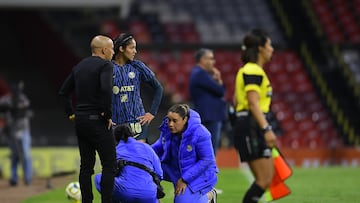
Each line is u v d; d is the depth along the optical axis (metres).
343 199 42.56
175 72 99.44
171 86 97.31
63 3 77.25
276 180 31.61
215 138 47.81
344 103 102.50
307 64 106.88
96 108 31.31
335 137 97.94
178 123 31.19
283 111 99.38
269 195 31.83
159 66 99.81
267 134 29.39
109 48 32.22
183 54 102.62
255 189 29.83
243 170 68.75
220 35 107.06
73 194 37.72
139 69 34.56
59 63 93.75
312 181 54.19
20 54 97.06
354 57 109.12
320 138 97.06
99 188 32.28
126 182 31.31
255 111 29.56
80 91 31.48
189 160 31.80
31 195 51.88
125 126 32.19
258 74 30.05
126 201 31.73
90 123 31.12
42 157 73.12
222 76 101.25
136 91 34.44
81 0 77.31
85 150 32.22
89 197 32.09
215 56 103.75
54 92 94.50
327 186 50.25
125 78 34.09
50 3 77.06
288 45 108.88
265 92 30.39
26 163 62.25
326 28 112.19
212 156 31.64
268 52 30.97
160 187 32.06
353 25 113.38
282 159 31.73
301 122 98.25
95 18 96.25
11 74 95.44
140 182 31.34
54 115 87.06
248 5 114.38
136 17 106.31
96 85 31.38
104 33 98.62
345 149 85.81
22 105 61.88
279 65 105.75
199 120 31.83
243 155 30.08
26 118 62.38
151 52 102.31
